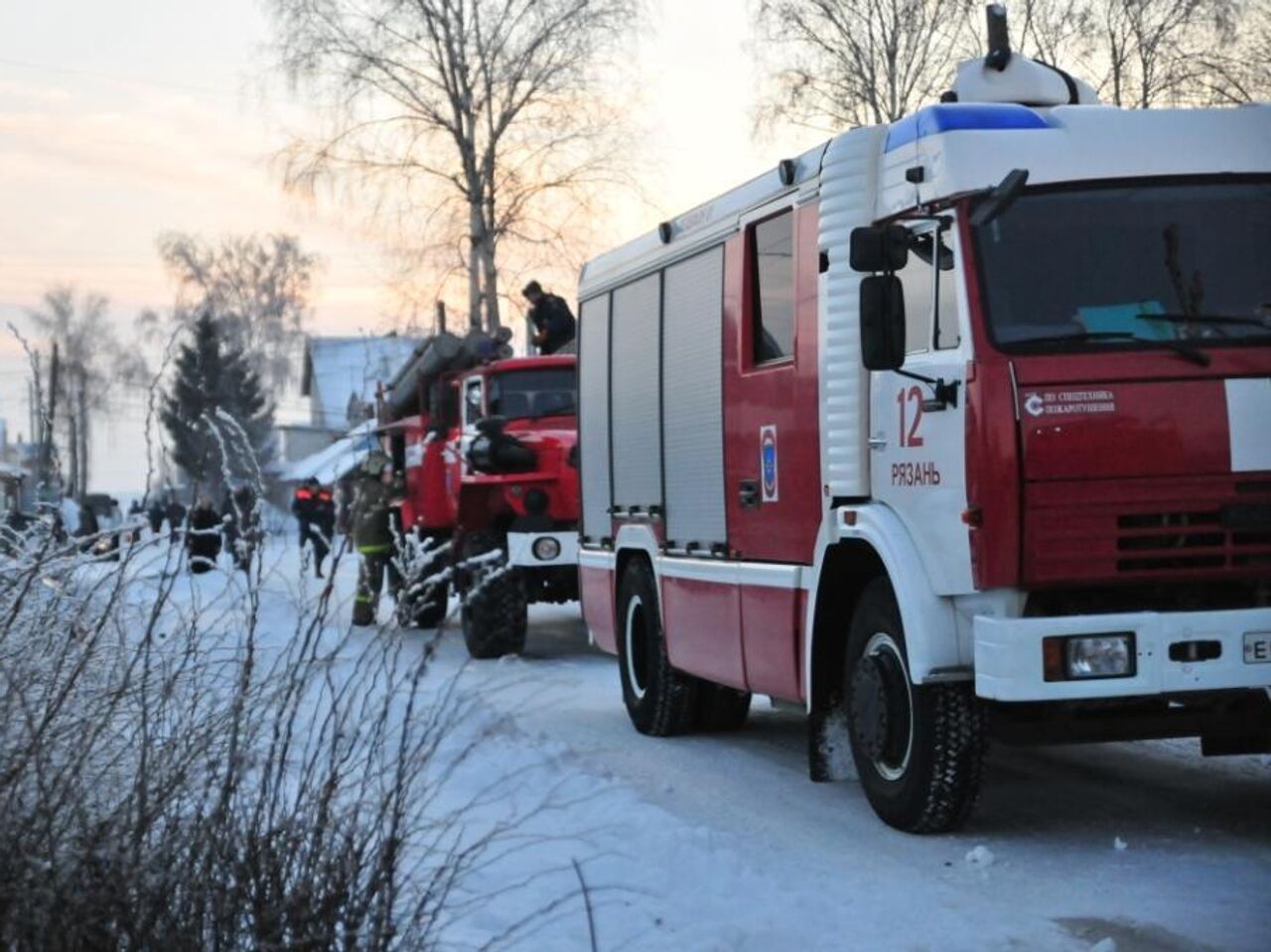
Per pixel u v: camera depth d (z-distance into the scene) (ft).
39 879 12.55
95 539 15.83
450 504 57.11
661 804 27.96
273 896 13.16
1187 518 22.34
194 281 224.33
